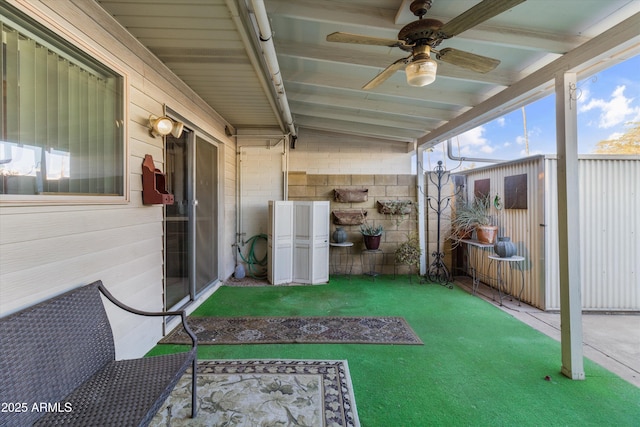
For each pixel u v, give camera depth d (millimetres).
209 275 4297
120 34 2166
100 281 1819
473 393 2018
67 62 1750
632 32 1765
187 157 3547
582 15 1983
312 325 3135
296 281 4902
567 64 2205
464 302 3936
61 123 1705
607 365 2379
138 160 2422
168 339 2787
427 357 2486
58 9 1622
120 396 1366
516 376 2219
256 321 3240
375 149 5766
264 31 2111
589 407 1884
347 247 5496
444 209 5367
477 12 1517
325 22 2242
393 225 5496
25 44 1489
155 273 2707
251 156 5367
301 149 5766
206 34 2301
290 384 2078
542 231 3658
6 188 1394
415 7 1843
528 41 2209
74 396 1369
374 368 2312
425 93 3488
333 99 4031
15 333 1259
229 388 2023
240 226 5375
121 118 2209
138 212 2424
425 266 5379
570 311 2203
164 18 2084
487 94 3438
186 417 1743
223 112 4348
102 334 1655
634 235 3586
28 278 1465
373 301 3961
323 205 4918
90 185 1917
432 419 1773
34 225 1503
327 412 1802
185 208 3510
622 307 3580
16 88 1442
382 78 2361
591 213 3598
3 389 1173
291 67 3301
